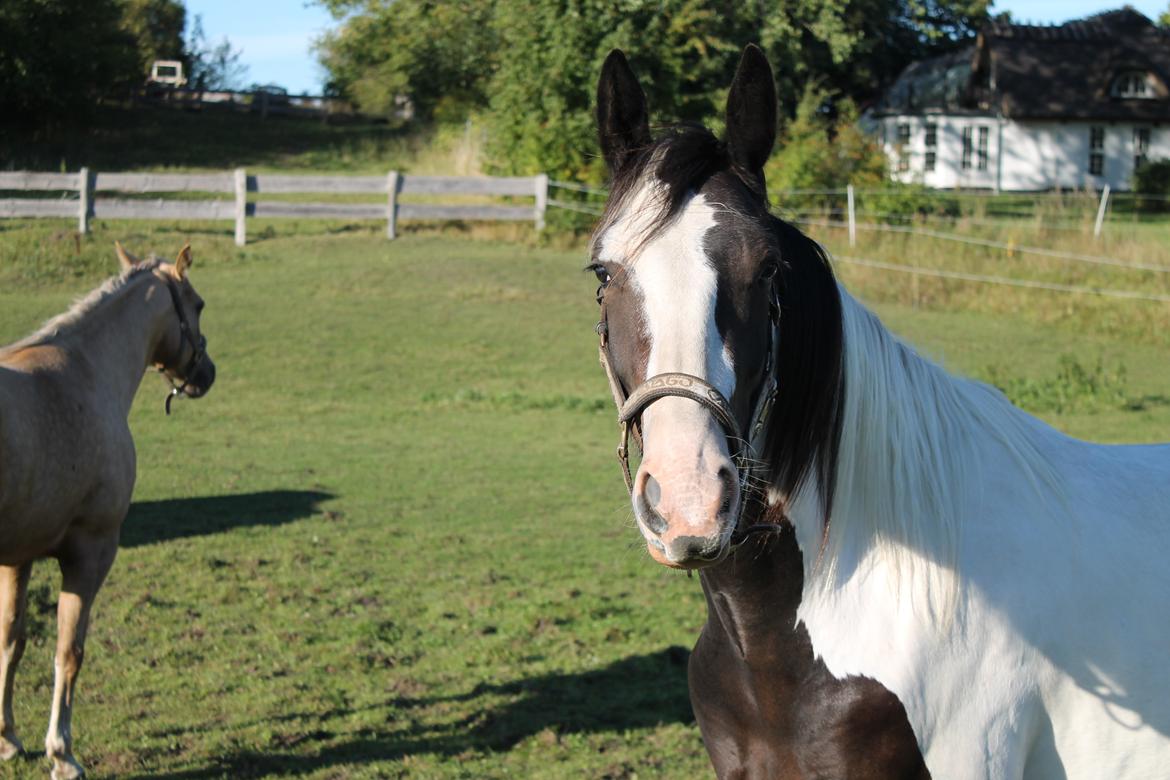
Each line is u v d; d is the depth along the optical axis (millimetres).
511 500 8742
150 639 5754
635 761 4492
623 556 7363
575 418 11969
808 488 2406
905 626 2346
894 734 2314
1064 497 2547
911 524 2408
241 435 10742
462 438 10953
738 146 2312
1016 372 13625
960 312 17141
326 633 5895
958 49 42375
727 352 2088
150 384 12672
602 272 2283
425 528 7922
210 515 8055
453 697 5145
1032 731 2424
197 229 20234
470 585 6711
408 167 29641
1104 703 2414
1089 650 2414
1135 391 12922
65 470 4469
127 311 5418
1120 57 36188
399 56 32500
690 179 2219
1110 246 18953
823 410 2398
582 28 21312
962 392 2652
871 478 2428
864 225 19750
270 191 19859
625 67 2422
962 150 36469
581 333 15523
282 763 4477
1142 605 2447
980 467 2527
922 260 18688
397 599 6453
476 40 30828
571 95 21797
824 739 2357
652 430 2016
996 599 2377
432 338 14977
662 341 2076
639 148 2391
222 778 4352
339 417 11633
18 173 18812
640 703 5066
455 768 4430
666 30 21703
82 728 4785
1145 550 2516
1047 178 36531
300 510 8266
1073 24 39344
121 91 35219
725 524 1917
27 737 4707
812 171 21562
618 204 2260
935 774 2338
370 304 16344
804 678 2385
